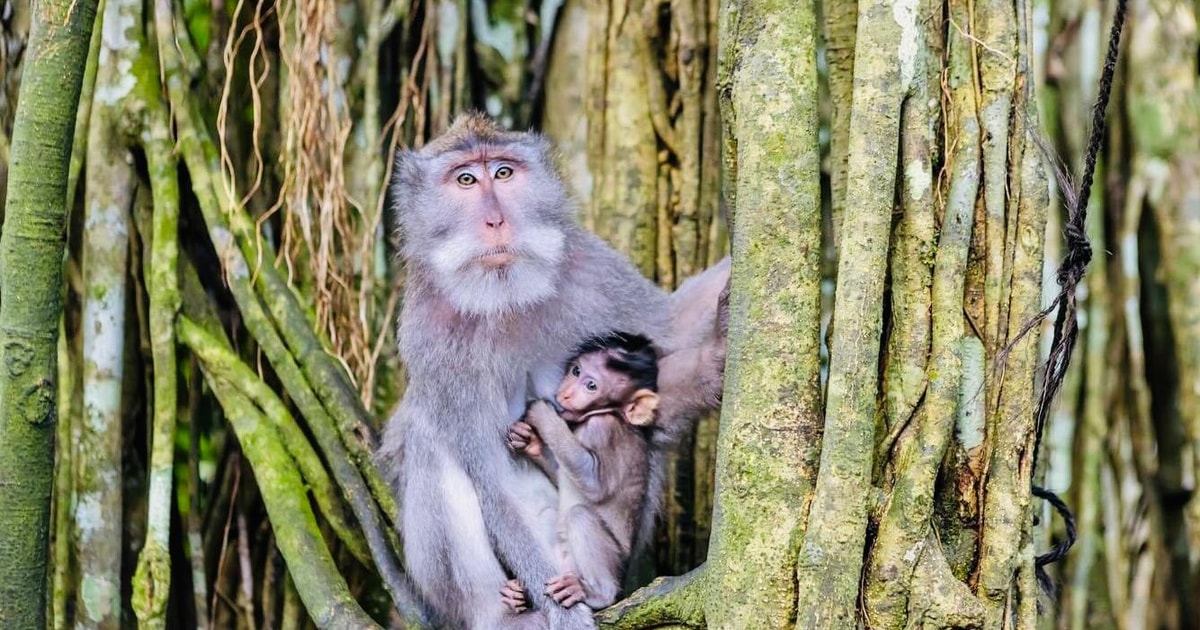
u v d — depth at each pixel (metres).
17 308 5.21
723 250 7.42
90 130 7.02
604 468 5.86
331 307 7.26
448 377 6.06
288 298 6.75
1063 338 5.03
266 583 7.22
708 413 6.38
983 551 4.71
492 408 6.06
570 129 7.78
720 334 6.01
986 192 4.89
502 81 7.90
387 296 7.61
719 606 4.74
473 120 6.36
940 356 4.73
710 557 4.85
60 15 5.10
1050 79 7.50
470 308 6.02
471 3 7.93
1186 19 7.65
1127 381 7.59
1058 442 7.51
